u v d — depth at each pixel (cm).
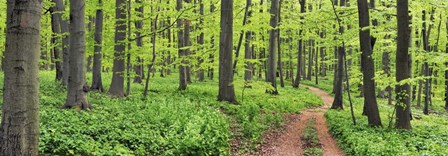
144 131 1159
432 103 4219
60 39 2408
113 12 2030
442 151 1178
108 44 1911
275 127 1719
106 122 1185
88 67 4703
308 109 2648
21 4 592
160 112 1491
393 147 1170
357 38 2098
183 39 3033
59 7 2019
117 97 1911
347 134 1480
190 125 1214
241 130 1493
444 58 1795
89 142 912
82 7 1357
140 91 2397
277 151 1323
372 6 2162
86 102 1390
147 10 2611
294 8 4391
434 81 4597
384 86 1878
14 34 596
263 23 2611
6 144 601
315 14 2062
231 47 2205
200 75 4078
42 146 809
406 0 1688
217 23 2625
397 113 1728
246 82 2295
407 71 1711
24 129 609
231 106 2020
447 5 1900
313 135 1620
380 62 4853
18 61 599
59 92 1911
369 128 1678
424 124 1925
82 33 1370
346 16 2073
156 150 1024
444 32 3619
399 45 1708
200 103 1942
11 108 603
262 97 2645
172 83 3338
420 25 2123
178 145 1050
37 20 612
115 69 1969
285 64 5566
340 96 2628
